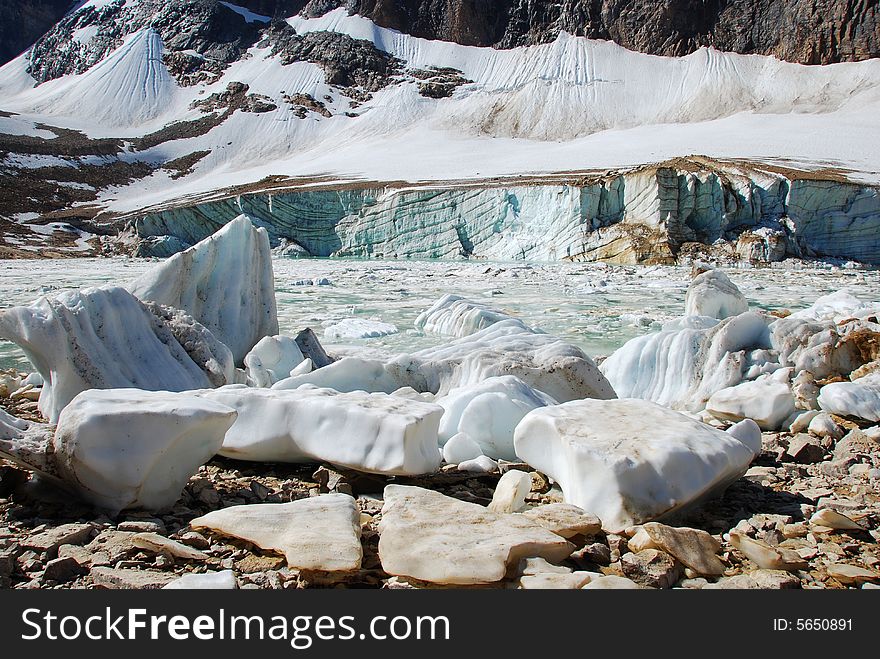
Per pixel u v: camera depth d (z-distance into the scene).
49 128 82.62
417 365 5.55
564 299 17.20
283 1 107.50
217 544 2.60
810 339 5.79
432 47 96.44
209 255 7.14
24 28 121.25
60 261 37.56
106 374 4.64
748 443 3.76
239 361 7.13
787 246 35.25
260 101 87.62
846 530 2.83
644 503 2.80
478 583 2.24
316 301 16.45
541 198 41.25
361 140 78.25
